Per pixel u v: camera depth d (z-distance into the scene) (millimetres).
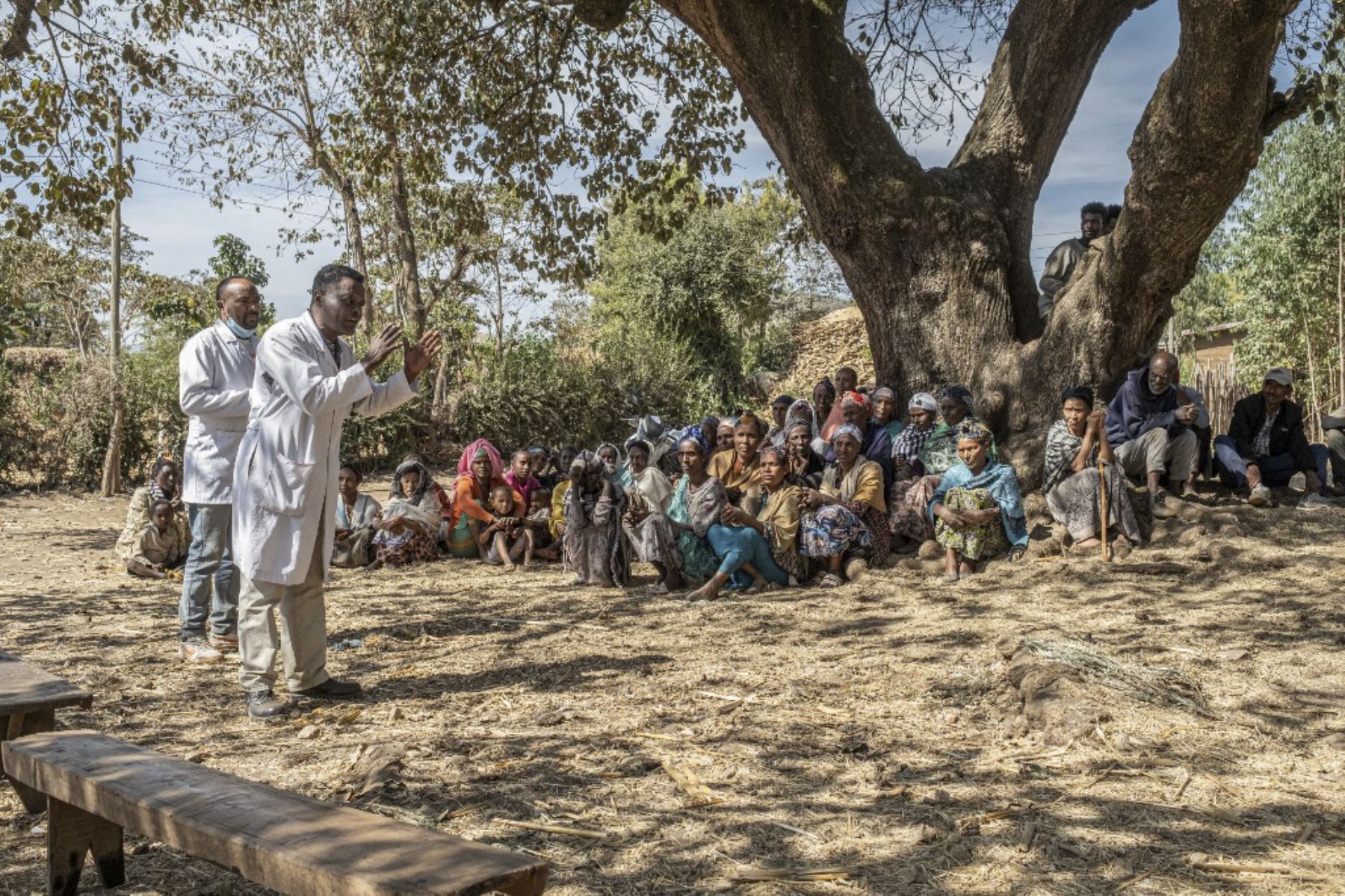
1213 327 27281
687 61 14508
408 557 10320
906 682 5672
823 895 3314
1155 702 5090
